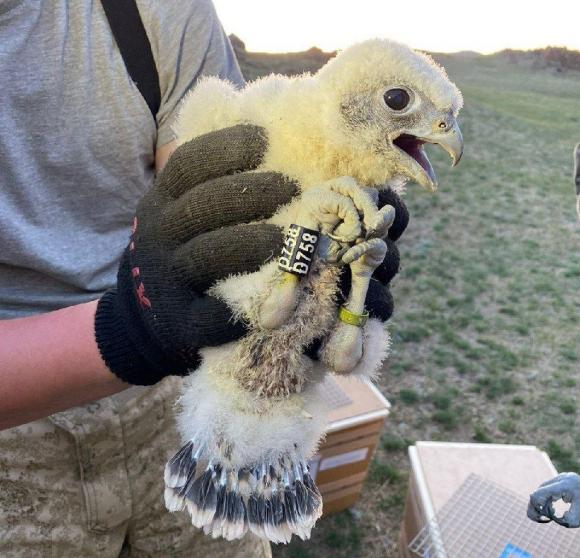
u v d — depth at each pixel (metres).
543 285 1.58
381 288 0.30
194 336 0.27
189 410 0.29
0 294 0.40
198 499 0.28
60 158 0.38
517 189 2.03
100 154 0.40
